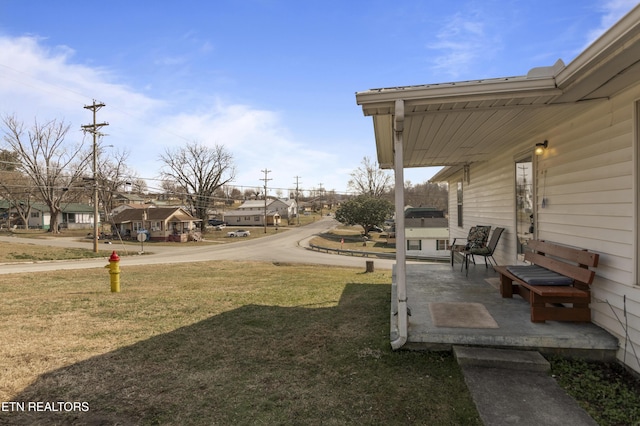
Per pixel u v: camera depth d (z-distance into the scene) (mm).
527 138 5574
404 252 3564
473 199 9508
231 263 19125
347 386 2883
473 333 3500
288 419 2414
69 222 52719
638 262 3090
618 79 2984
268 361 3383
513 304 4473
